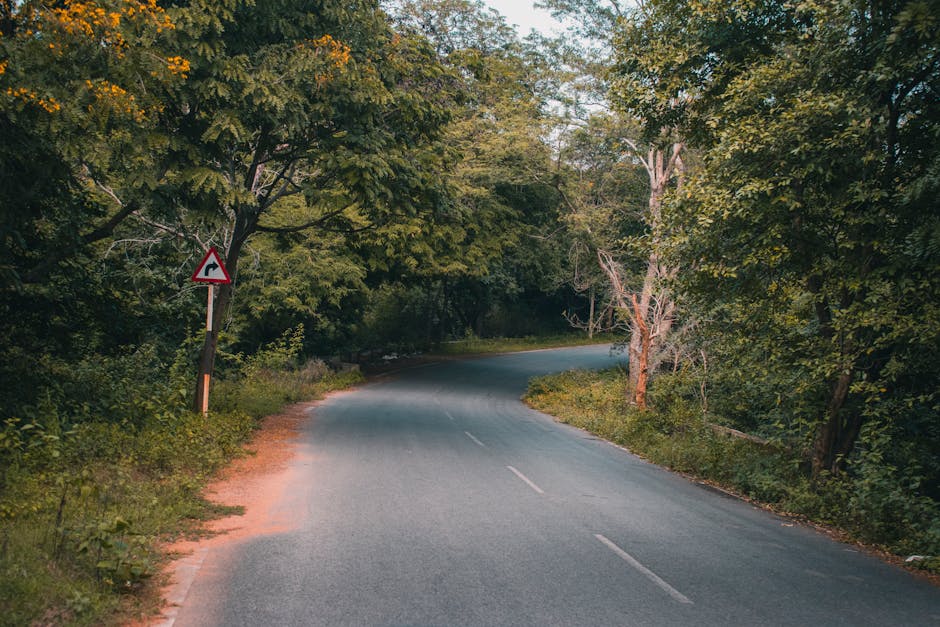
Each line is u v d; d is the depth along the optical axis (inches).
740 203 416.5
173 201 463.5
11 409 417.7
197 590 225.8
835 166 407.8
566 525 333.7
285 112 465.1
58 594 196.7
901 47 375.6
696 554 298.0
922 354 414.0
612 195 1166.3
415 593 229.5
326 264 1118.4
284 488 387.9
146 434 422.9
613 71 578.2
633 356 1075.3
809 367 444.1
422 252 1147.3
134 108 363.6
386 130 560.4
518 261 1482.5
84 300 524.7
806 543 336.8
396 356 1758.1
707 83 529.3
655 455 586.9
